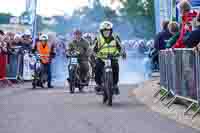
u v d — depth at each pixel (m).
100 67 25.53
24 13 44.59
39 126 18.11
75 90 32.69
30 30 44.38
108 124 18.47
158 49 29.19
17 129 17.53
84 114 21.02
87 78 31.52
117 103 24.80
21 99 26.84
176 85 23.11
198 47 19.67
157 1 40.38
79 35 31.66
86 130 17.27
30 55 40.16
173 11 35.66
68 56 31.58
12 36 39.75
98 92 27.30
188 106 21.78
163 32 29.14
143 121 19.11
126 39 45.25
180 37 24.53
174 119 19.64
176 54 22.95
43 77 34.81
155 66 37.31
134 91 30.73
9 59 38.50
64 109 22.62
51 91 32.09
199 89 19.75
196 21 22.48
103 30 24.61
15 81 39.22
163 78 26.23
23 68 40.19
